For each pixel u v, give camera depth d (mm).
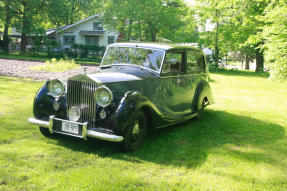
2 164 3240
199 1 26016
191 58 5820
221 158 4051
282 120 6809
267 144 4906
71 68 16203
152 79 4602
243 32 23109
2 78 10070
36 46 33156
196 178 3305
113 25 29953
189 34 30000
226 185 3168
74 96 3980
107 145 4230
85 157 3697
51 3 31109
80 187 2859
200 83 6281
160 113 4352
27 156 3555
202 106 6461
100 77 3973
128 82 4160
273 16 11406
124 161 3652
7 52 30609
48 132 4418
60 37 38500
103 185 2926
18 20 30172
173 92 5195
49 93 4227
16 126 4801
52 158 3566
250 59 38438
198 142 4797
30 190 2727
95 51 32938
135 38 29922
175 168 3572
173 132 5285
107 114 3777
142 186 3002
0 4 29656
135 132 3986
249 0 16156
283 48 10805
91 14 41000
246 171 3641
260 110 7941
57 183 2896
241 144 4836
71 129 3805
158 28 28781
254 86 13609
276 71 11500
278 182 3371
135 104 3801
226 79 16812
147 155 3943
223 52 29141
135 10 27578
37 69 14281
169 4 29672
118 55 5168
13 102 6531
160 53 4875
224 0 17219
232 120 6605
